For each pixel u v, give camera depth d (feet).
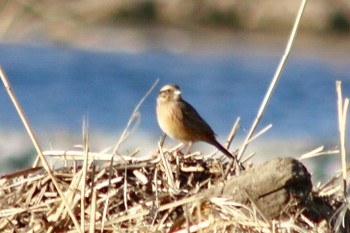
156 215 22.13
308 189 22.44
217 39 130.82
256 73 111.04
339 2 132.05
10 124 68.90
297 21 26.99
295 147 56.59
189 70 110.93
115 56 116.88
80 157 24.63
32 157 51.60
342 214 22.25
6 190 23.81
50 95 86.99
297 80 105.29
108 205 22.57
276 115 81.20
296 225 21.44
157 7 132.57
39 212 22.82
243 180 22.34
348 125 56.44
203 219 21.81
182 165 24.25
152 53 123.03
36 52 112.37
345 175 24.43
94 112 78.48
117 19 127.95
